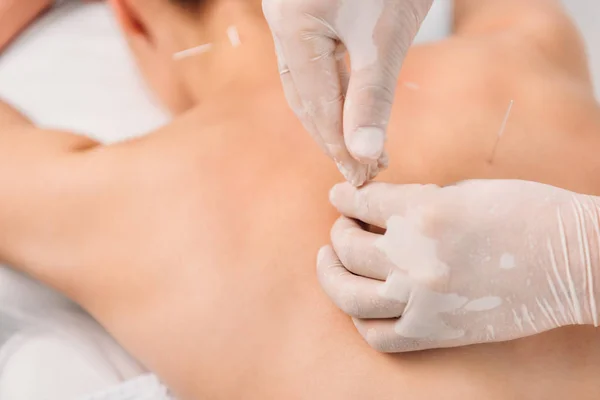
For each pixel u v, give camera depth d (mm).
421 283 636
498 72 876
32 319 1037
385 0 635
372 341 678
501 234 656
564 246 650
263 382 730
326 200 772
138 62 1171
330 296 703
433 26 1227
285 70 695
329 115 686
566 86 875
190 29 1053
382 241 668
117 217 813
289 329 726
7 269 1002
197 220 780
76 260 834
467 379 673
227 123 850
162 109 1201
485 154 790
